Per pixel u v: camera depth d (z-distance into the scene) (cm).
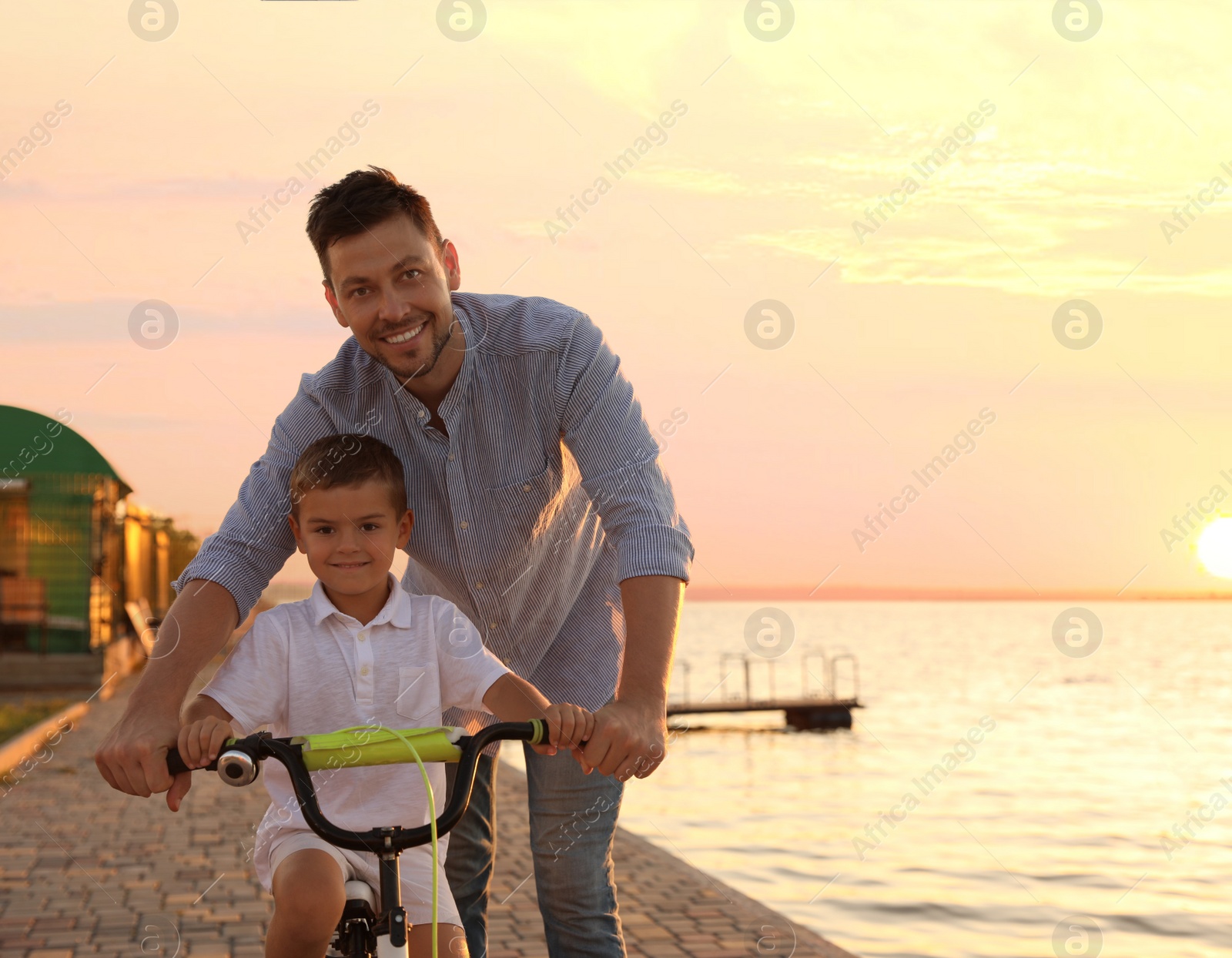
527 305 286
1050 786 1435
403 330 260
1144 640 8425
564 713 216
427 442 284
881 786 1434
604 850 302
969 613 17925
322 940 217
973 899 737
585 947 300
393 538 264
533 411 283
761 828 1063
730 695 2991
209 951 530
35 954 525
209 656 254
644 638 249
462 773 206
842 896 753
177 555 3703
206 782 1028
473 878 320
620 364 293
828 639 8112
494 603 300
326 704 259
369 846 201
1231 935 646
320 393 287
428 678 264
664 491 274
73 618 2088
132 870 692
